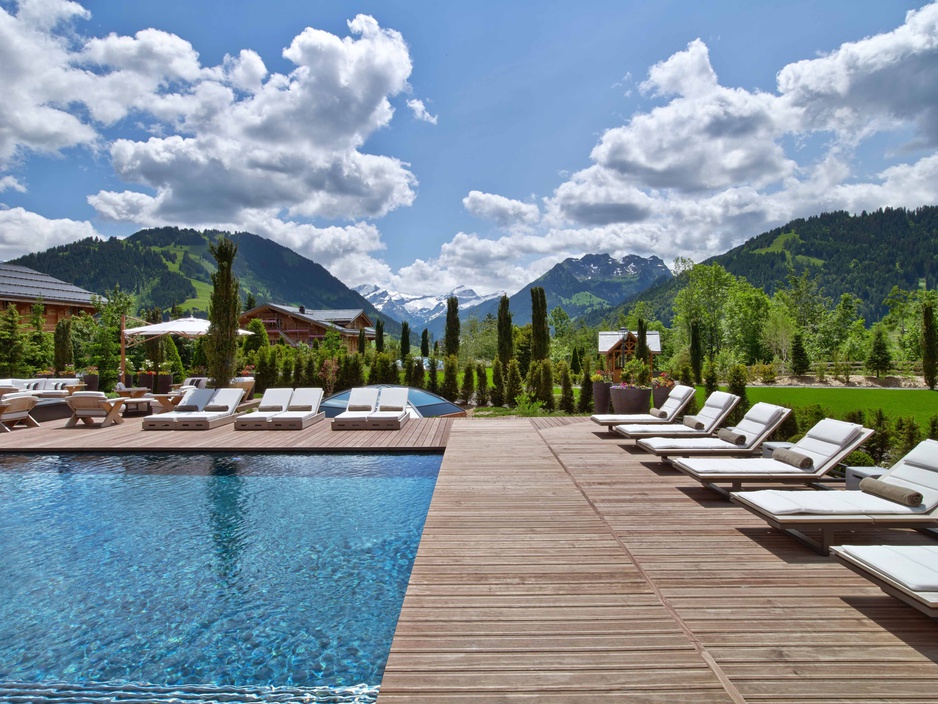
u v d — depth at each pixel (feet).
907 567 9.49
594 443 28.84
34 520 18.89
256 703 9.33
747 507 13.58
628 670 8.17
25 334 81.82
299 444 29.17
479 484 20.08
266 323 185.37
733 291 174.81
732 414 39.78
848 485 17.90
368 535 17.40
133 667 10.53
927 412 59.00
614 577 11.71
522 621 9.73
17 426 36.63
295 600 13.16
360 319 234.58
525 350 97.81
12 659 10.80
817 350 167.53
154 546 16.56
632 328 207.21
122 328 53.62
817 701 7.39
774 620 9.75
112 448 28.63
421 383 64.80
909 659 8.46
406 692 7.64
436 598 10.68
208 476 24.61
